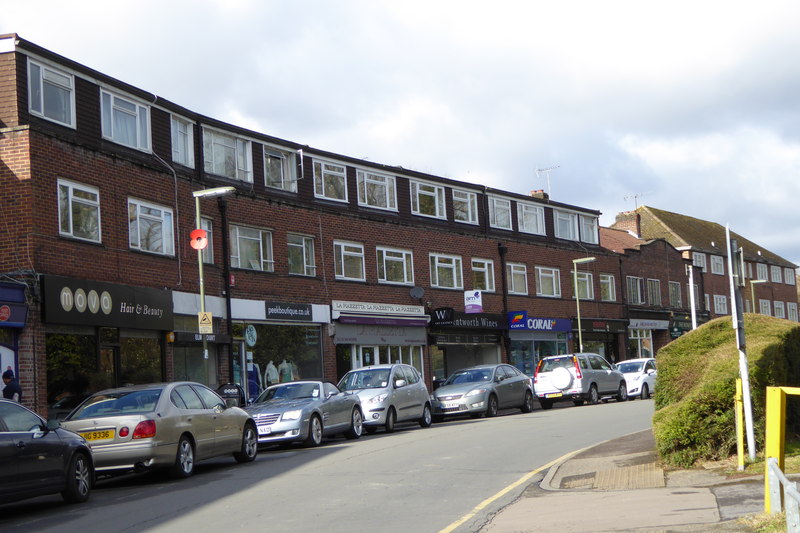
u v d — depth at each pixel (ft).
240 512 36.01
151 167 81.66
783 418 27.27
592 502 34.88
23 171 67.41
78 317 69.72
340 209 109.19
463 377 98.43
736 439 40.70
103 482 51.47
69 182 71.72
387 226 115.75
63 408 68.54
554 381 110.11
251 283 93.91
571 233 158.30
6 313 63.62
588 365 112.88
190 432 49.44
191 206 87.20
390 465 50.39
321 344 103.50
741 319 39.52
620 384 119.44
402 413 80.84
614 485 38.91
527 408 102.37
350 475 46.52
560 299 149.59
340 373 106.32
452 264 127.13
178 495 42.06
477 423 82.99
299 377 99.81
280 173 102.53
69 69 74.49
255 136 98.27
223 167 94.27
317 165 107.34
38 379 65.98
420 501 37.50
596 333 160.15
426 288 121.29
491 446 59.36
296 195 103.19
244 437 56.54
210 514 35.86
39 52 71.10
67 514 38.37
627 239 188.96
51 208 69.31
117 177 77.30
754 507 30.12
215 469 53.62
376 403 77.87
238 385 78.38
